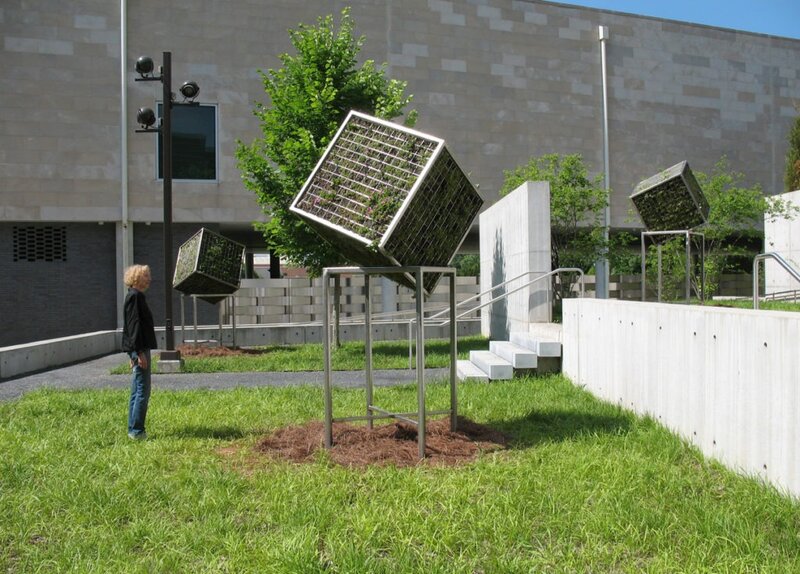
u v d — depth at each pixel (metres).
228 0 20.09
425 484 4.69
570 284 17.31
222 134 20.06
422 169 5.43
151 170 19.48
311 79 14.43
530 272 11.76
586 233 18.48
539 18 22.89
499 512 4.14
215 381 10.62
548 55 22.98
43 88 18.80
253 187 14.46
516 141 22.58
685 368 5.83
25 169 18.69
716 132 25.34
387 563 3.51
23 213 18.67
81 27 19.05
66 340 14.04
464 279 20.78
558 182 17.00
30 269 19.27
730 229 19.33
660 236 10.76
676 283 18.45
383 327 18.14
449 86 21.86
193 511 4.34
